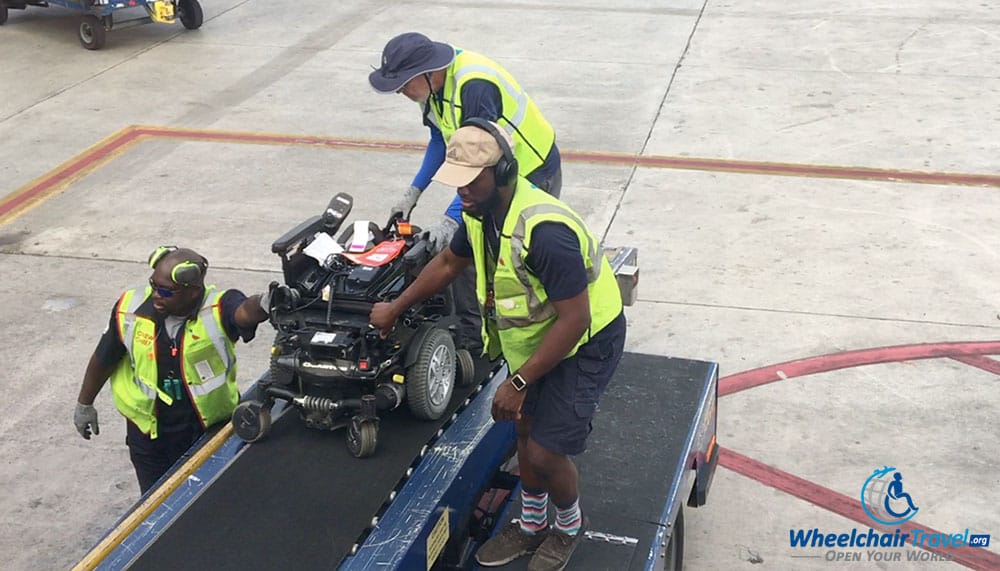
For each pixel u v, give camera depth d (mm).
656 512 3654
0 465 5285
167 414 3979
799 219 7891
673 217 7965
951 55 11656
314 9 14023
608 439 4090
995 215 7898
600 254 3182
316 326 3545
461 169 2877
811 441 5383
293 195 8430
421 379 3559
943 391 5773
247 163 9102
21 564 4613
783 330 6422
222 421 4016
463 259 3324
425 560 3236
